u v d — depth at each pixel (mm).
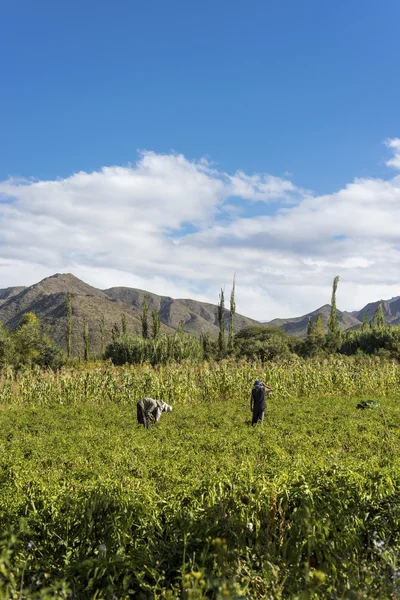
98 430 16125
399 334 51219
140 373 27859
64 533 6082
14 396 25734
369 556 5539
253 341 61188
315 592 4523
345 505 6105
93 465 10477
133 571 5203
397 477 6883
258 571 5234
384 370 30406
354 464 7863
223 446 12984
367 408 21422
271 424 17625
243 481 6895
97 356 70812
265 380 27484
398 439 13906
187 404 25281
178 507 6320
